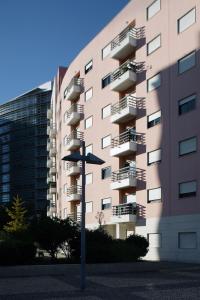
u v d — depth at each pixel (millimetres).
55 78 68875
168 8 31078
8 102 123062
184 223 27172
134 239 24031
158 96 31344
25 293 12719
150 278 16859
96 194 39625
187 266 22297
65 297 11883
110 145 38125
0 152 122312
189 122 27781
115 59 38062
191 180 27031
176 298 11555
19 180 113688
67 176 50562
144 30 33844
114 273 19312
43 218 22281
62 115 55094
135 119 34438
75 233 21812
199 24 27891
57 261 21078
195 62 27859
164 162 29875
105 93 39875
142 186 32188
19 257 19328
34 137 112875
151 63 32562
